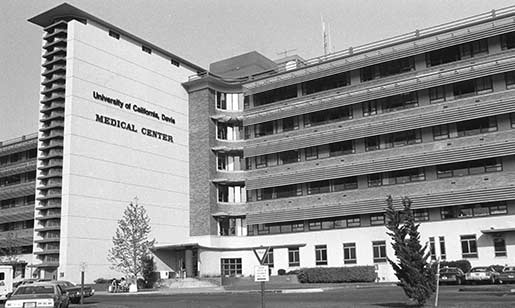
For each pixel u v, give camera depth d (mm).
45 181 54969
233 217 62812
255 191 62344
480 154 48156
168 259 60219
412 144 52781
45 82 55469
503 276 38906
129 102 58688
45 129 54875
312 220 57781
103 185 54250
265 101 63969
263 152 61844
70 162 51531
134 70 59969
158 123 61719
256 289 43219
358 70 57500
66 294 24094
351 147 56719
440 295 27969
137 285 51062
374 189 53938
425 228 50125
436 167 51156
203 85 65500
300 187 59344
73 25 54312
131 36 60188
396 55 54562
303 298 30594
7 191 65000
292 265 57625
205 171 63250
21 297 20797
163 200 60469
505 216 46438
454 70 51062
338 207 55312
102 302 32344
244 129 65000
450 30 51906
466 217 48375
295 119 61125
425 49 52938
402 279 21359
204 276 57625
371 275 48625
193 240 62344
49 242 52625
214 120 65125
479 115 48938
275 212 59406
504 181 47156
